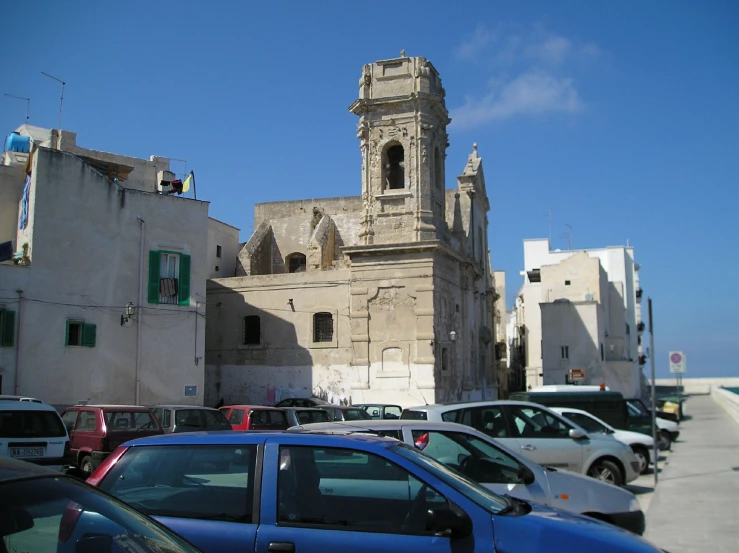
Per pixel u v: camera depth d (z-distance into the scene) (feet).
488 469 31.48
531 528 19.34
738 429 115.24
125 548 14.43
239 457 21.25
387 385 105.29
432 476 20.53
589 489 31.78
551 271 185.06
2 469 14.85
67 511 14.47
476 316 141.28
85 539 14.21
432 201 110.73
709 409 177.99
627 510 31.42
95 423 59.52
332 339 111.14
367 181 111.04
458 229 129.29
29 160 86.02
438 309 108.27
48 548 13.62
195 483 21.21
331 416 77.51
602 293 183.73
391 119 110.73
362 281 108.58
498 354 187.83
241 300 118.01
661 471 68.69
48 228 82.89
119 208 89.56
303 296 113.70
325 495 20.38
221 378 117.39
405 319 106.11
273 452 21.04
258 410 71.61
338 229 146.61
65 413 64.28
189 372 93.25
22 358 79.25
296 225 146.51
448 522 18.92
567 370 167.73
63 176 84.74
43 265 82.02
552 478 31.68
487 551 18.81
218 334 118.73
